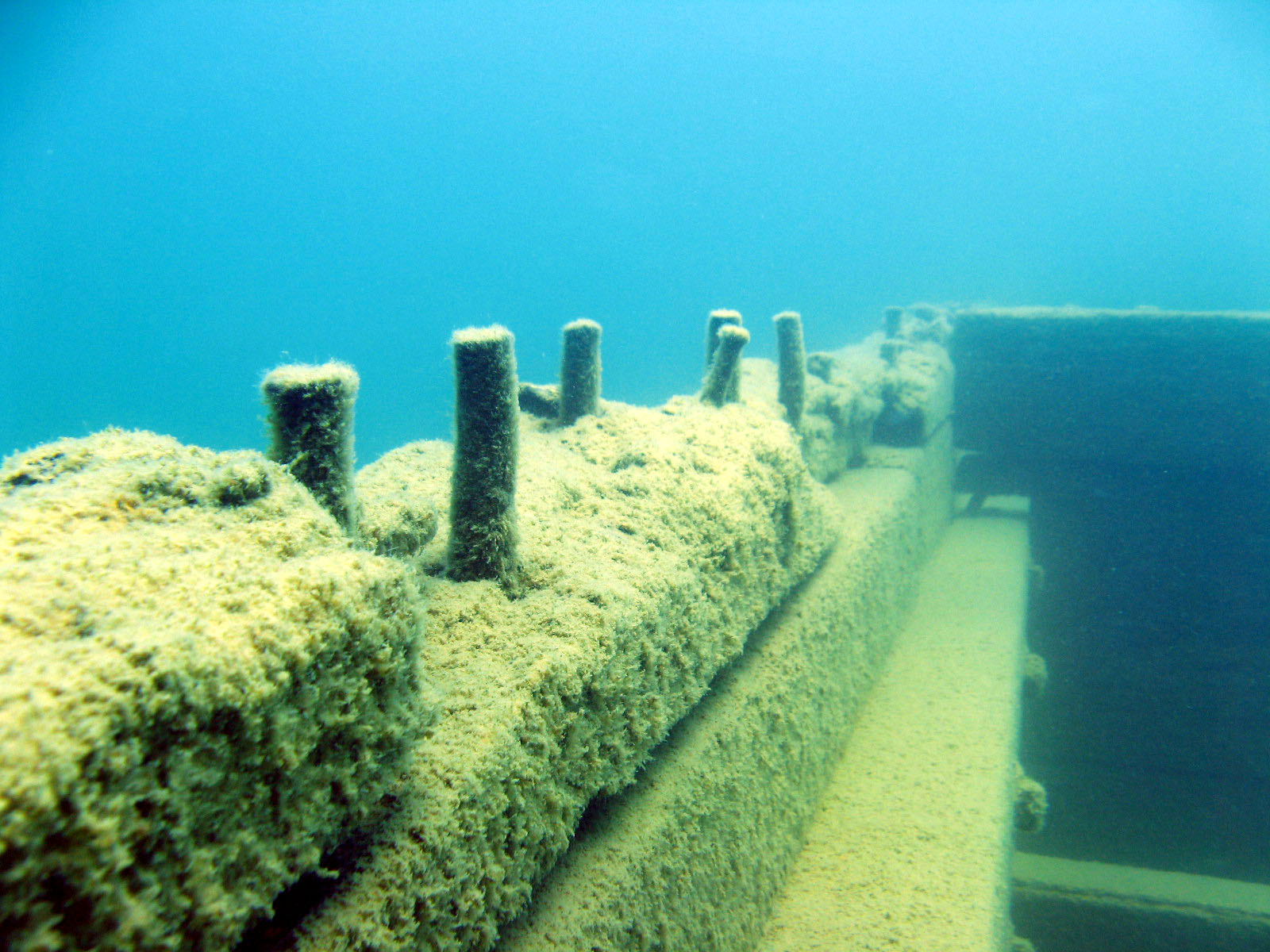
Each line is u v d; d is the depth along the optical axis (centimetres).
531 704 194
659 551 285
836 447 622
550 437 371
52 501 138
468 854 168
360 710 140
